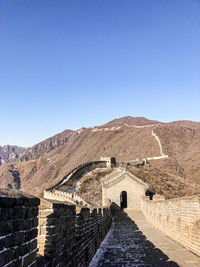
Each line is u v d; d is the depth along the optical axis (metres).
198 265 8.79
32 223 3.88
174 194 67.31
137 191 46.31
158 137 153.75
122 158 151.50
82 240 8.05
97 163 80.56
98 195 61.88
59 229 5.35
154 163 128.00
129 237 17.39
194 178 111.44
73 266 6.57
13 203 3.20
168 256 10.35
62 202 5.99
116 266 9.06
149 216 29.08
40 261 4.48
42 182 181.62
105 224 19.00
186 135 160.12
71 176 71.31
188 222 11.76
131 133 183.62
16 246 3.31
